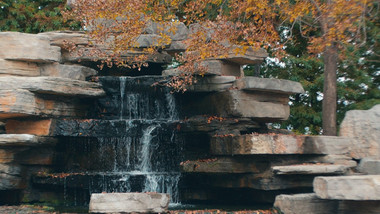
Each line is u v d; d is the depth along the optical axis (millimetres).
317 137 14461
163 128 16812
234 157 15031
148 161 16859
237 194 15555
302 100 25625
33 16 25344
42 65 16969
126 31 17016
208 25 16672
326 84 19500
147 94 18516
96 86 17469
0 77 15141
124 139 16938
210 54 16438
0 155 14992
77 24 25625
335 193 10172
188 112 18328
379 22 20828
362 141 14164
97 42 17281
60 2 26375
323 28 16812
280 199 11852
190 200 16094
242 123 16625
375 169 12766
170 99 18516
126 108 18406
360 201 10289
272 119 17469
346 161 14102
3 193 15789
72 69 17406
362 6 14156
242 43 16328
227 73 17797
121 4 16688
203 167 15359
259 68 23453
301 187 13844
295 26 23188
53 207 14711
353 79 23203
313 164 14156
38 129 16047
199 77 17453
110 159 16922
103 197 11859
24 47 16297
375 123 14078
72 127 16266
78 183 15516
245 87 16281
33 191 15969
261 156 14516
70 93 16391
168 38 17219
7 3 25281
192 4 17984
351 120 14539
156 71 20844
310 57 17031
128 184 15406
